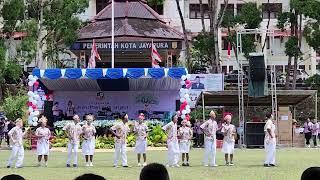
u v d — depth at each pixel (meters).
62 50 65.56
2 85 60.81
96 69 44.44
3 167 28.05
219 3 76.06
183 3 78.06
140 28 56.59
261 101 48.16
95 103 48.97
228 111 52.75
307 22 61.78
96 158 34.19
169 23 73.38
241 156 34.81
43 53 64.62
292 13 61.81
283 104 49.56
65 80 46.88
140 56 59.84
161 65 59.84
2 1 55.75
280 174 23.92
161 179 6.22
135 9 58.47
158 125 43.66
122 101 48.94
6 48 55.84
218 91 45.78
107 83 47.53
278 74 68.50
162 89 48.44
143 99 48.81
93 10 77.06
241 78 45.25
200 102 49.12
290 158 32.91
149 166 6.29
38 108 46.28
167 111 48.50
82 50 57.66
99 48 56.09
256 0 76.94
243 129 44.12
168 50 56.84
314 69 78.75
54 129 45.28
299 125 59.06
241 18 59.50
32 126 42.84
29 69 65.81
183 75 42.59
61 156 35.97
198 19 79.81
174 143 28.19
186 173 24.66
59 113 48.56
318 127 47.84
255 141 43.94
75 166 28.50
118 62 61.19
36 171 25.94
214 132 28.41
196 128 46.41
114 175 23.92
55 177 23.25
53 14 62.75
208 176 23.38
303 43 79.56
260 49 65.38
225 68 75.25
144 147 28.62
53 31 63.84
